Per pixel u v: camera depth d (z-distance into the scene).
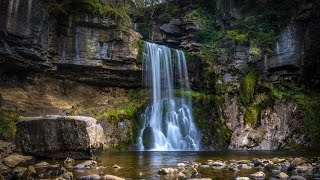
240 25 28.92
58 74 25.34
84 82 26.64
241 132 25.09
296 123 24.41
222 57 28.47
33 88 24.05
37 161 12.63
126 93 27.72
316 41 25.73
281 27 27.55
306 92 26.77
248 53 27.66
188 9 34.69
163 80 28.06
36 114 22.47
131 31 27.16
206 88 28.45
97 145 14.16
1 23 20.69
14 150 13.26
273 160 13.53
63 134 13.51
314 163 12.26
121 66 26.56
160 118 26.27
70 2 24.33
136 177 9.25
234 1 29.81
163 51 28.39
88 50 25.36
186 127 26.33
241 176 9.44
